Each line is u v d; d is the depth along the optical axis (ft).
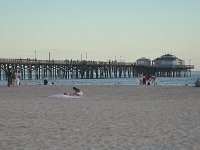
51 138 40.96
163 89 158.92
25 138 40.93
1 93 125.90
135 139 40.42
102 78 437.99
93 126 49.78
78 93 112.47
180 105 82.74
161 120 56.08
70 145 37.24
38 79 361.51
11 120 55.57
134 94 124.67
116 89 157.79
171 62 547.49
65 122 53.57
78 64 396.98
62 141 39.27
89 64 408.26
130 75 482.69
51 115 62.03
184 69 568.82
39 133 44.11
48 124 51.49
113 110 70.69
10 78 179.52
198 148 35.78
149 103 88.22
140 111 69.05
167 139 40.40
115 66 458.09
